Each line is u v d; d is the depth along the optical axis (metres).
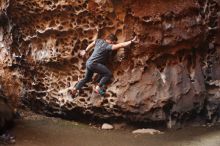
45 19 8.45
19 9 8.54
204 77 8.78
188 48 8.34
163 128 8.28
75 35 8.29
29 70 8.84
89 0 7.98
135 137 7.82
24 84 8.97
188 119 8.48
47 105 8.73
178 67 8.29
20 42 8.85
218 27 8.80
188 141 7.61
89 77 8.02
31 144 7.13
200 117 8.64
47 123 8.34
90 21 8.14
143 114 8.13
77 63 8.38
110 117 8.30
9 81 9.10
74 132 7.94
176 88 8.20
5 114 7.70
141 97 8.05
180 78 8.26
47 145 7.16
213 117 8.73
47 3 8.30
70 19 8.23
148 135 7.93
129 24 8.00
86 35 8.22
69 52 8.34
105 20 8.07
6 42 9.13
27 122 8.32
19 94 9.03
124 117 8.21
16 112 8.52
